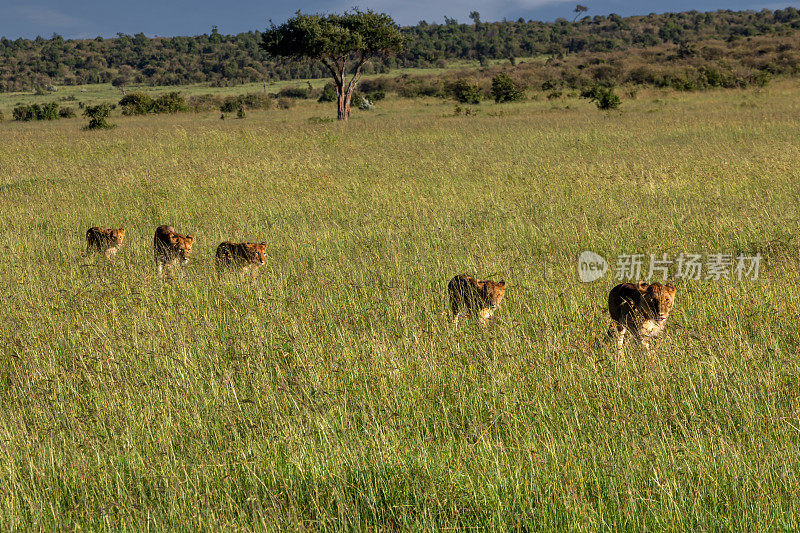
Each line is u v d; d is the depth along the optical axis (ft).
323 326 67.72
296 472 43.39
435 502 39.70
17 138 301.84
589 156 193.16
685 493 39.52
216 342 64.54
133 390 54.65
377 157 205.77
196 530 38.50
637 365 55.47
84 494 41.32
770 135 219.82
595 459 42.80
